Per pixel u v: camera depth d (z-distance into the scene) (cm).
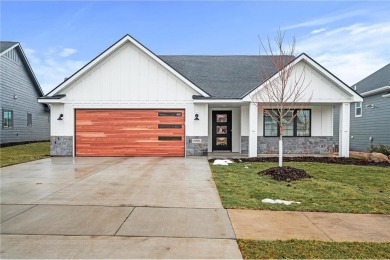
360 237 380
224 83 1402
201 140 1300
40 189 634
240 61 1639
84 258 314
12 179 750
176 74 1280
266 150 1404
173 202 537
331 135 1409
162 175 816
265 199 557
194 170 902
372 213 481
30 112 2309
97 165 1012
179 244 352
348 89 1233
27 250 332
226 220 441
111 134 1305
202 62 1633
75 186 666
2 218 441
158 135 1302
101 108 1299
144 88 1300
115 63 1297
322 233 392
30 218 442
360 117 1897
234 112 1462
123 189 639
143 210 487
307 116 1412
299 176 770
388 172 867
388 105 1600
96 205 513
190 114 1298
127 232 388
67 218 443
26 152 1488
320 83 1254
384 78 1739
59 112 1300
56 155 1298
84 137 1305
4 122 1925
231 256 321
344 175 813
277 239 369
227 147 1476
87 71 1294
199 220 439
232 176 793
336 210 493
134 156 1299
